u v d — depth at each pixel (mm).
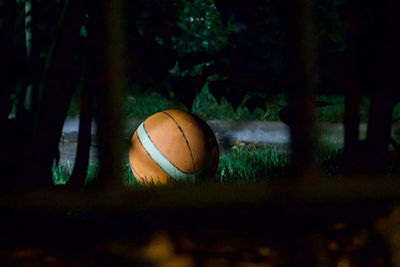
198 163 4461
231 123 6742
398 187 3412
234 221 3203
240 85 3352
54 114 2922
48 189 3084
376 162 3398
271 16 3441
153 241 2893
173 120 4539
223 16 3412
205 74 3363
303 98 3191
